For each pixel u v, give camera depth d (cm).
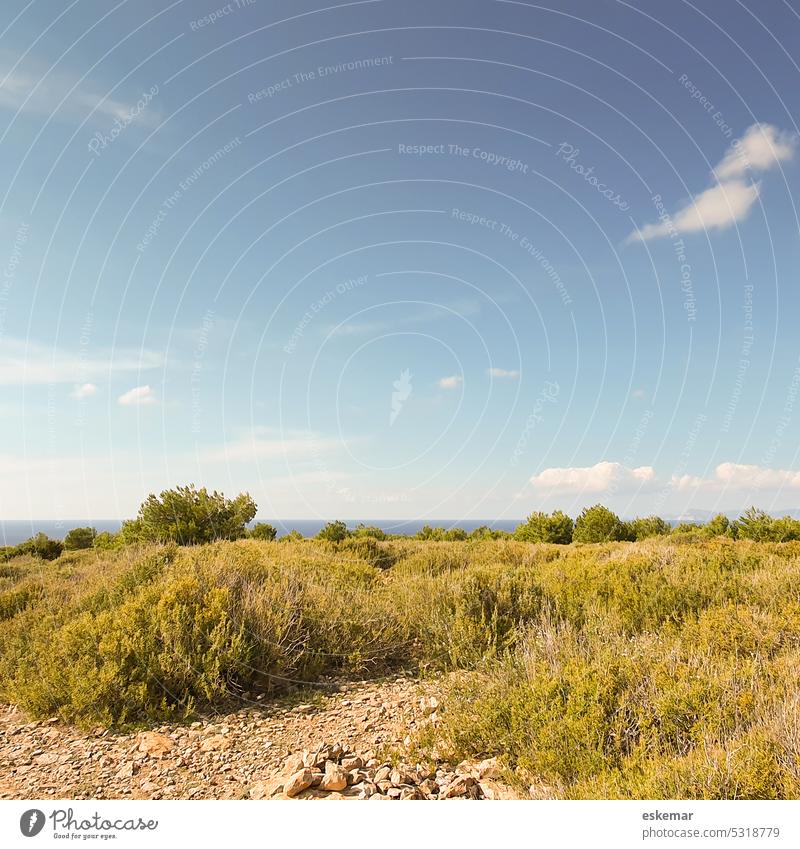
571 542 2120
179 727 459
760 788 286
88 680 480
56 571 1204
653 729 332
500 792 323
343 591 761
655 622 581
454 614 633
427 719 445
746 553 932
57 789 364
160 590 634
